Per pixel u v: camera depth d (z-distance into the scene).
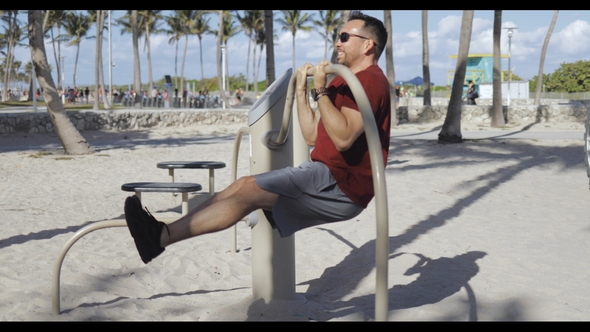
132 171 11.47
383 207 2.21
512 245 5.69
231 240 5.39
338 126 2.66
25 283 4.28
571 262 5.06
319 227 6.48
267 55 21.41
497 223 6.74
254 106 3.60
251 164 3.64
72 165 12.42
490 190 9.06
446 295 4.20
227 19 76.31
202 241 5.83
